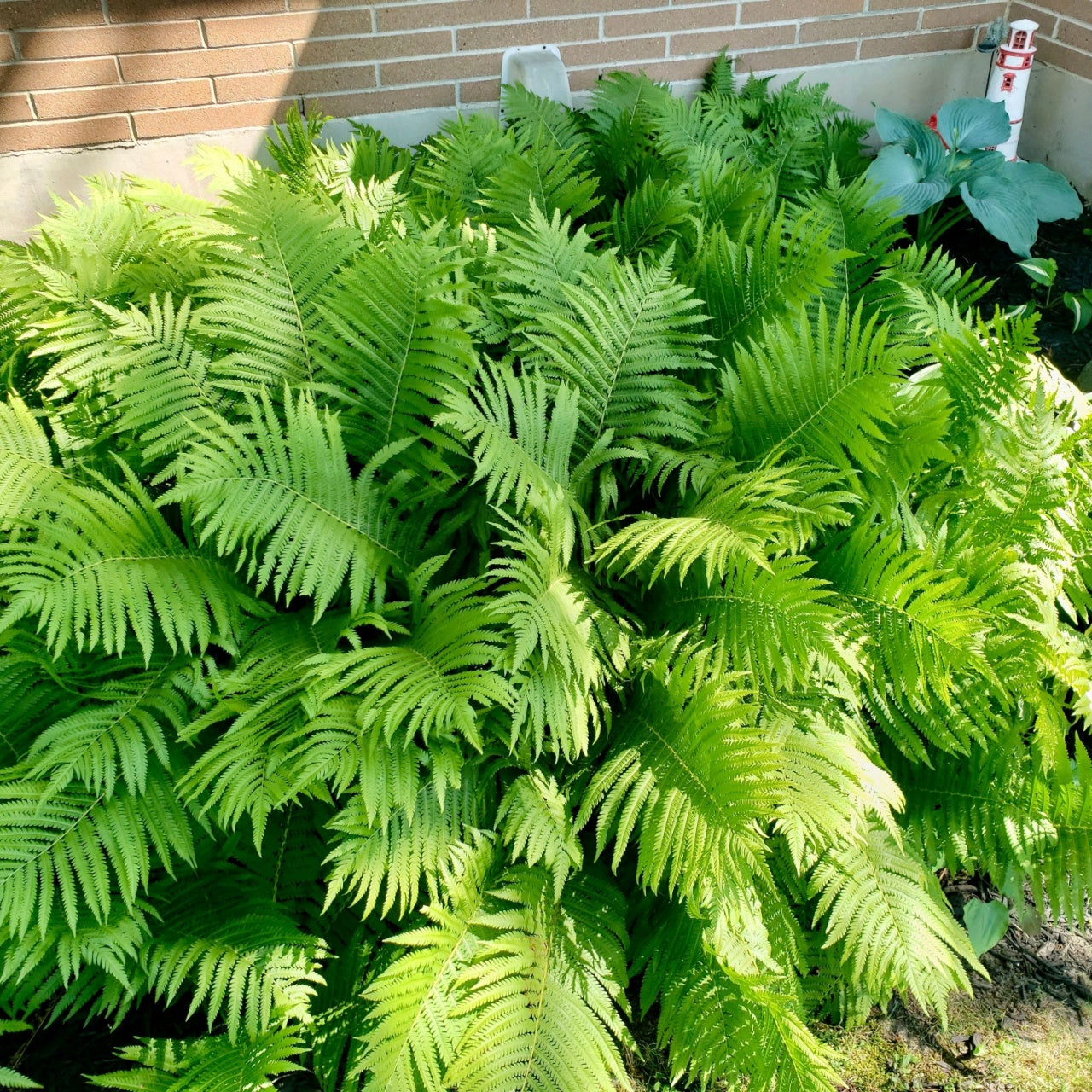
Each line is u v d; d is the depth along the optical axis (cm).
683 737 219
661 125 419
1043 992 263
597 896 238
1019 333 271
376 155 410
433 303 242
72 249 296
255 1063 206
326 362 254
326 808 242
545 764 242
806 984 247
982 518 272
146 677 230
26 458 241
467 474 268
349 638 226
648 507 287
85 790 215
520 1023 209
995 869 249
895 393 263
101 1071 236
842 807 218
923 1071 247
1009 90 531
